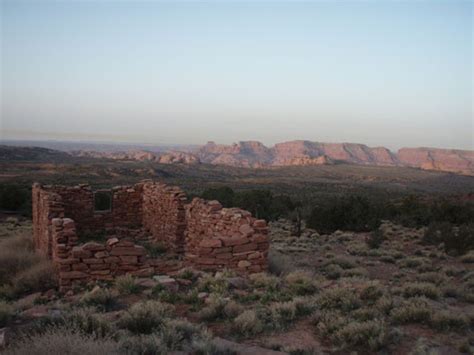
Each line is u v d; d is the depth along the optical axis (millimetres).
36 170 98625
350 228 32125
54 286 12492
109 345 6012
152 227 24578
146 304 8648
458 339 7984
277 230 32438
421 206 40031
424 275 14820
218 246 13148
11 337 6680
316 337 8055
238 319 8289
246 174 154625
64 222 13156
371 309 9234
